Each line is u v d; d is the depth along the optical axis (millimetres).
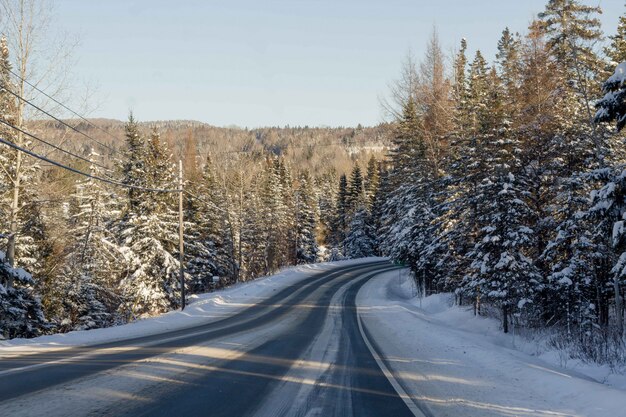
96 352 10805
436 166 32312
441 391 7305
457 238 25609
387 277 47688
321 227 95000
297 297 32312
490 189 20078
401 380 8141
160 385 7059
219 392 6770
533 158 23203
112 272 31516
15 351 11273
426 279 35156
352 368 9242
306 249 71875
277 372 8562
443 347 12523
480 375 8727
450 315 24781
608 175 11953
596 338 14680
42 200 22781
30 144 21406
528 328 19766
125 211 33625
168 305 32438
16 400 5957
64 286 27672
